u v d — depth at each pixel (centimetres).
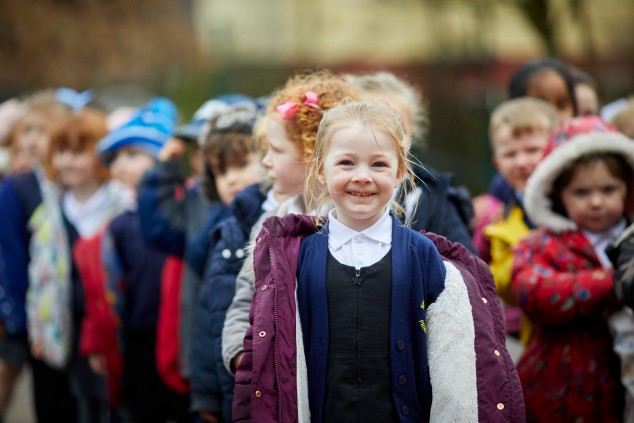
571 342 678
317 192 554
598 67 2923
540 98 941
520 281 684
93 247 973
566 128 715
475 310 506
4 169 1356
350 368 499
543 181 697
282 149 595
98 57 3234
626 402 657
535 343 697
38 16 3173
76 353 1012
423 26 3847
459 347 498
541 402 683
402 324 500
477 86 3195
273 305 508
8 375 1105
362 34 3931
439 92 3067
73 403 1077
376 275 505
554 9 2745
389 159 505
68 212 1020
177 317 908
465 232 671
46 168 1052
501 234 760
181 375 901
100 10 3250
